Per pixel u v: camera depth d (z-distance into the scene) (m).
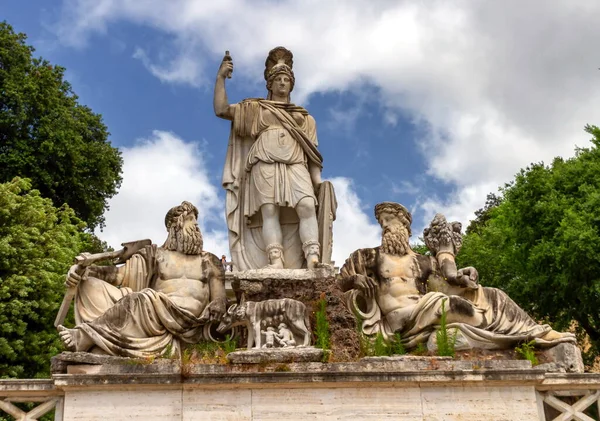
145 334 8.23
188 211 9.23
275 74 10.84
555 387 7.95
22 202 17.03
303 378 7.58
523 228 18.36
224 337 8.73
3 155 20.39
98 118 23.61
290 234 10.12
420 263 9.20
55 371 7.81
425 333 8.59
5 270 16.12
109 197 23.36
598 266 16.28
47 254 17.09
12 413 7.67
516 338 8.38
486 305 8.80
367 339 8.53
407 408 7.61
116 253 8.94
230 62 10.70
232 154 10.47
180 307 8.55
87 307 8.53
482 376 7.72
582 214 16.88
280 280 9.11
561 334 8.48
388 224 9.46
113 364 7.80
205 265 9.03
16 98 20.97
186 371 7.56
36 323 16.27
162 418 7.48
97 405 7.51
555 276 17.23
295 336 8.31
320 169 10.41
